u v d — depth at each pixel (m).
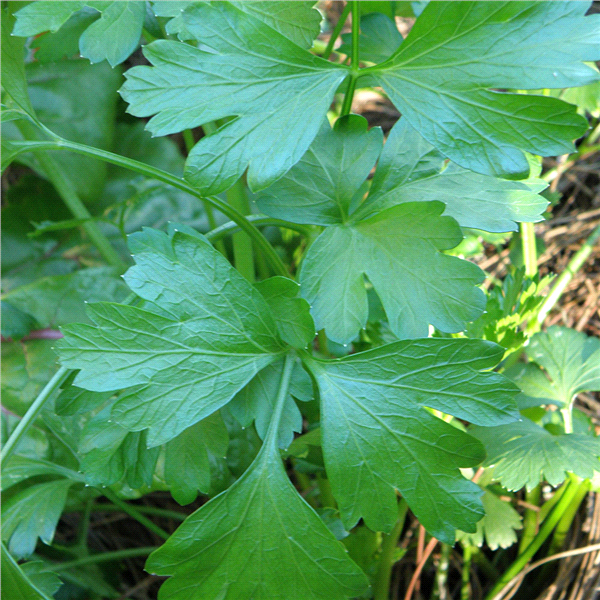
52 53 0.26
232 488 0.17
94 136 0.37
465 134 0.17
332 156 0.19
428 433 0.17
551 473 0.20
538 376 0.26
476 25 0.17
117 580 0.30
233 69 0.17
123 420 0.17
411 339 0.17
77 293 0.28
